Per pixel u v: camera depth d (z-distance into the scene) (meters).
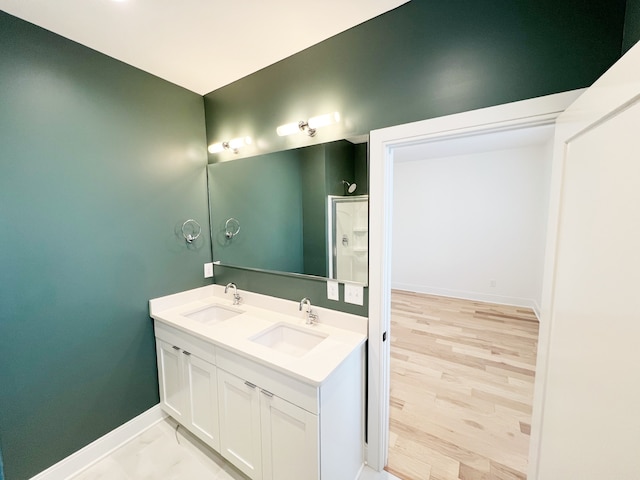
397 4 1.33
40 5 1.30
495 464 1.67
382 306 1.54
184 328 1.74
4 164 1.36
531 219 4.25
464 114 1.22
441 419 2.03
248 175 2.06
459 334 3.44
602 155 0.71
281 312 1.97
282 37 1.57
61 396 1.59
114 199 1.78
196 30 1.50
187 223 2.22
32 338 1.48
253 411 1.43
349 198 1.59
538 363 1.15
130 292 1.88
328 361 1.31
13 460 1.44
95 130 1.68
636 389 0.57
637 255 0.57
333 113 1.57
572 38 1.02
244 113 2.04
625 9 0.94
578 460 0.80
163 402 2.03
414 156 4.74
